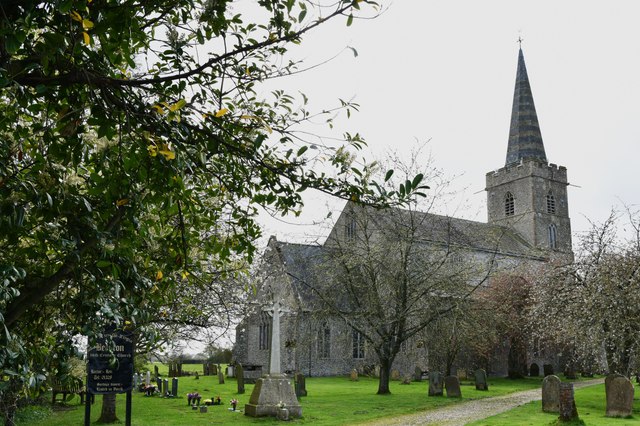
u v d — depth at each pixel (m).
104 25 3.96
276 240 30.66
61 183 4.93
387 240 30.17
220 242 6.96
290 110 5.62
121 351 12.37
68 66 4.22
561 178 67.00
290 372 46.97
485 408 23.97
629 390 19.83
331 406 24.70
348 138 5.15
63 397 23.42
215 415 21.64
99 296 5.06
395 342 32.12
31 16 3.70
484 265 34.00
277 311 22.33
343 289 32.56
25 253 5.09
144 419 20.45
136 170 4.84
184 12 4.76
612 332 22.16
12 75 3.81
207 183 6.47
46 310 5.59
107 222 5.30
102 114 4.41
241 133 5.41
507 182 67.38
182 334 18.31
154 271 6.20
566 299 25.53
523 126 70.00
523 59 72.06
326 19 4.44
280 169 5.12
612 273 23.28
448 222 31.88
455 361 47.06
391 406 24.73
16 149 4.98
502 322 38.78
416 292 30.09
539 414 21.00
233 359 52.66
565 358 51.34
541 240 64.06
